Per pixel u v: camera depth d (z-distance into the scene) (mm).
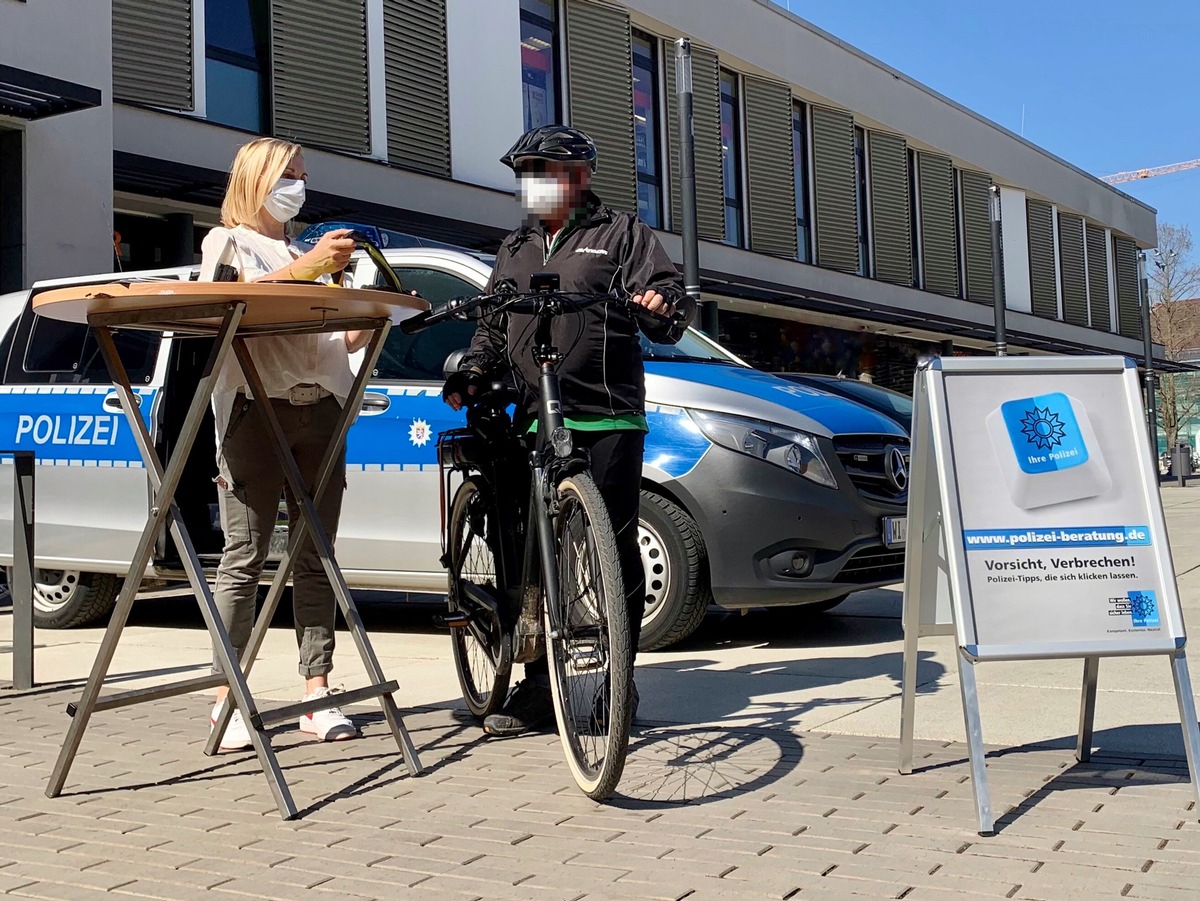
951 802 2924
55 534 6312
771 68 21469
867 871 2457
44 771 3449
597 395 3510
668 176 19422
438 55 15328
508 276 3646
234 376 3625
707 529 5195
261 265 3555
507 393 3732
